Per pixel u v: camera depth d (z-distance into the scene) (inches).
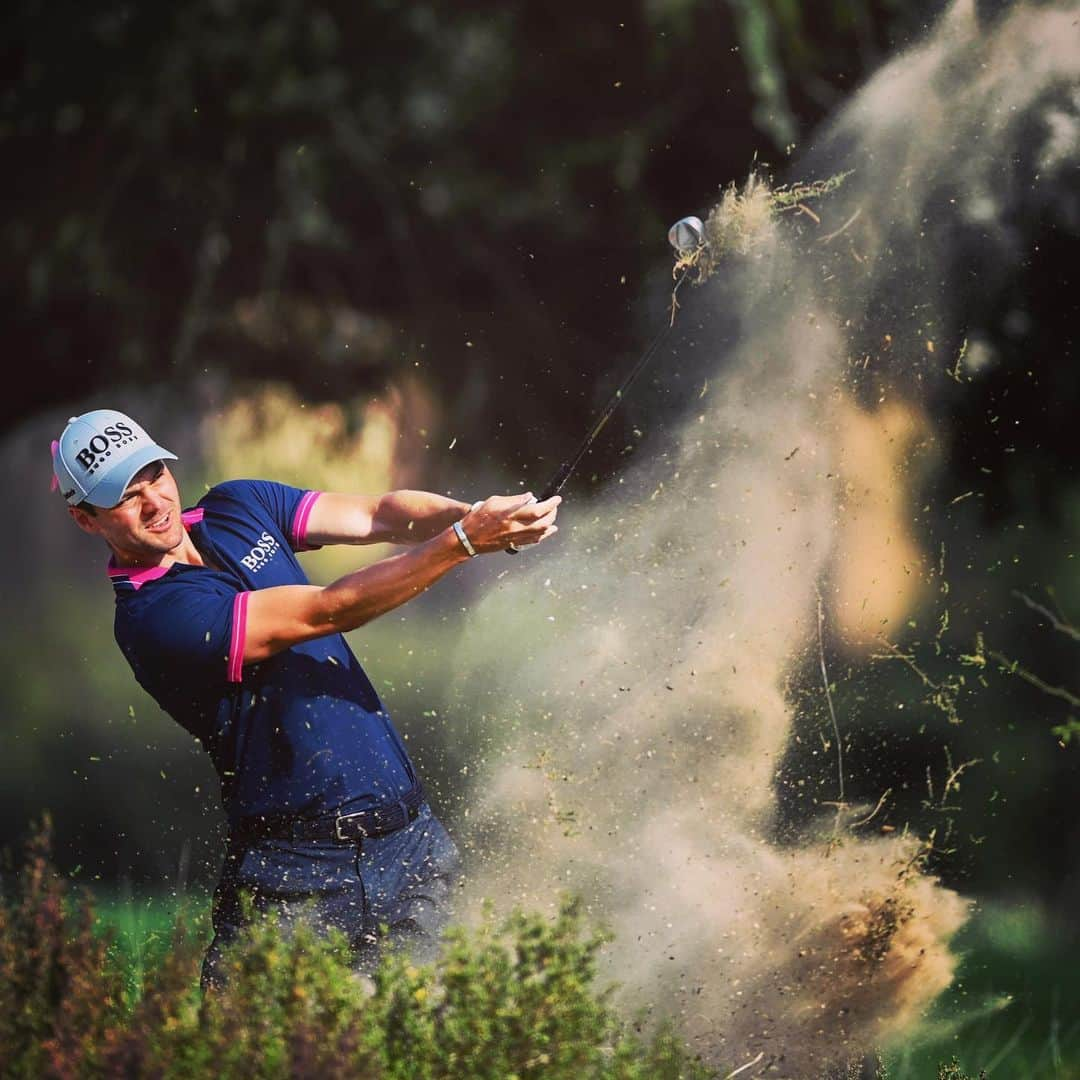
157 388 1670.8
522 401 1656.0
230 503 732.0
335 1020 567.2
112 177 1535.4
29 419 1696.6
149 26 1496.1
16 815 1505.9
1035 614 1150.3
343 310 1660.9
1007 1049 839.1
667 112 1535.4
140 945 776.9
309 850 687.1
